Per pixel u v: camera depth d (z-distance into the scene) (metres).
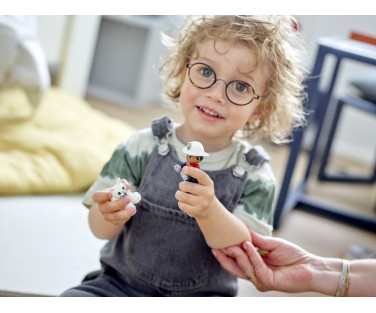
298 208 2.20
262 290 1.01
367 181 2.70
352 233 2.05
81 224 1.52
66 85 2.70
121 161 1.05
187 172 0.87
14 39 1.87
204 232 0.96
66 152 1.78
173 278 1.03
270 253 1.04
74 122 2.10
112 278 1.06
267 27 1.01
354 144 3.20
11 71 1.94
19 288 1.17
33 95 2.00
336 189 2.54
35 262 1.29
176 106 1.20
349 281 0.99
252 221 1.03
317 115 2.39
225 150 1.04
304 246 1.84
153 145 1.05
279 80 1.04
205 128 0.97
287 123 1.14
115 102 3.24
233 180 1.02
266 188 1.04
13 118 1.99
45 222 1.48
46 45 2.52
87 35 2.70
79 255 1.36
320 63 1.72
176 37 1.16
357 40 1.93
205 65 0.98
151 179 1.02
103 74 3.36
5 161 1.65
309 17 3.04
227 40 0.97
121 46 3.29
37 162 1.70
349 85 2.35
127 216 0.89
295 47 1.19
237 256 0.97
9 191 1.58
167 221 1.01
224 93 0.97
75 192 1.74
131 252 1.03
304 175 2.44
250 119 1.09
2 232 1.37
